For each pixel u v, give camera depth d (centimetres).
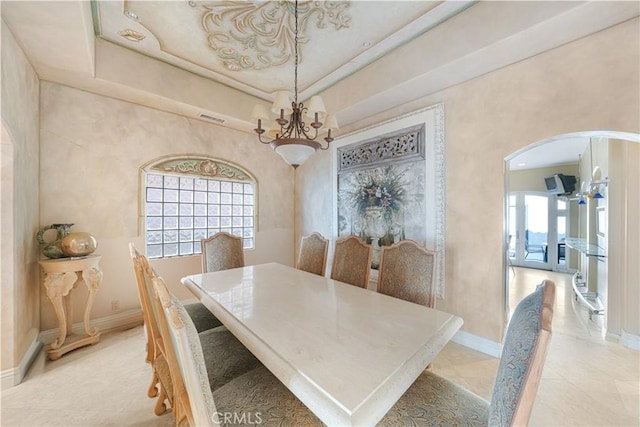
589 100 192
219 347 162
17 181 203
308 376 97
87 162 281
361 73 308
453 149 269
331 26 238
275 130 241
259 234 438
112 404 177
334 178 403
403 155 311
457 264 264
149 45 267
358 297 185
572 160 583
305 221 463
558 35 192
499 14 201
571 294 428
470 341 254
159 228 339
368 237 353
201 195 378
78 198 276
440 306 276
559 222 621
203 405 86
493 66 234
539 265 649
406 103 310
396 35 250
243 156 416
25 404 176
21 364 205
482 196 248
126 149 306
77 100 275
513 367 81
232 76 329
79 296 276
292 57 287
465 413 109
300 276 247
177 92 307
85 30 195
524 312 87
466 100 259
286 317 150
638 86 174
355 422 78
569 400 179
